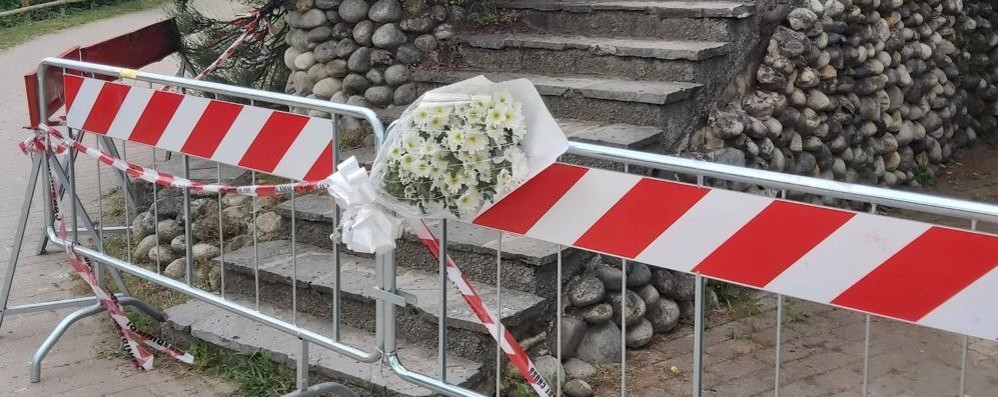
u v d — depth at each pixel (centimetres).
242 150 391
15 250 481
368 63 611
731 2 580
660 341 471
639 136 498
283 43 719
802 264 265
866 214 254
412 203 321
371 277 467
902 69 719
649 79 554
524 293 436
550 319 440
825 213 260
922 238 246
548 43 584
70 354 471
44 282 568
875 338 479
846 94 651
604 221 299
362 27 607
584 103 542
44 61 466
